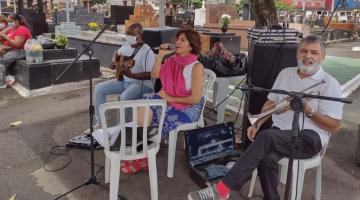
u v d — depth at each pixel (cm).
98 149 382
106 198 289
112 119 465
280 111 253
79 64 664
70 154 371
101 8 2733
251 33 358
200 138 332
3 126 452
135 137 262
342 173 339
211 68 418
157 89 432
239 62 430
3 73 639
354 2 2658
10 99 576
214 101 489
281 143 245
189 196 258
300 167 253
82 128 446
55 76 630
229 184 248
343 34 2050
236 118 470
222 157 342
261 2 449
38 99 577
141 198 292
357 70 935
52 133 429
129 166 328
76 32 1025
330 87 253
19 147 388
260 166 252
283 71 285
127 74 403
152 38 501
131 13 1096
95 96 418
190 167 325
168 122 320
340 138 426
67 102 563
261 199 293
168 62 339
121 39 814
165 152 379
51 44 655
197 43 326
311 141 249
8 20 683
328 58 1183
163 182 318
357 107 570
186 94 328
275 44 338
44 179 320
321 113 252
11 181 315
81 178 322
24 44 649
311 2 3353
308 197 297
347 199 296
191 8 3369
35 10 1293
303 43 256
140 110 317
